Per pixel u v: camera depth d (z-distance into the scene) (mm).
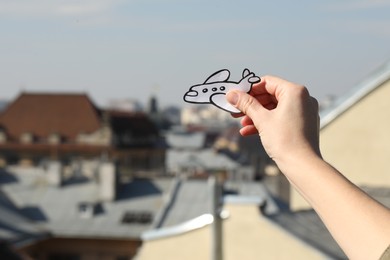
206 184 55812
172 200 54719
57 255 54969
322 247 20297
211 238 21766
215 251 21531
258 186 56156
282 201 55125
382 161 19875
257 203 21391
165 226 52250
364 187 17734
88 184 60375
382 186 19328
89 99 127312
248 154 104312
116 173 59094
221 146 151750
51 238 54812
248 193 55250
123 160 124438
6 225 52125
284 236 20812
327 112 20422
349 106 20156
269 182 65000
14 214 55344
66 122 124688
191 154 123750
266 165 99312
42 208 57562
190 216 52781
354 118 20125
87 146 122250
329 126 20312
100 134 122500
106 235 55000
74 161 117375
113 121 124062
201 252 22656
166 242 23422
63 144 122812
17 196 58938
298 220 22125
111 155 121500
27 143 123375
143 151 130500
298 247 20438
